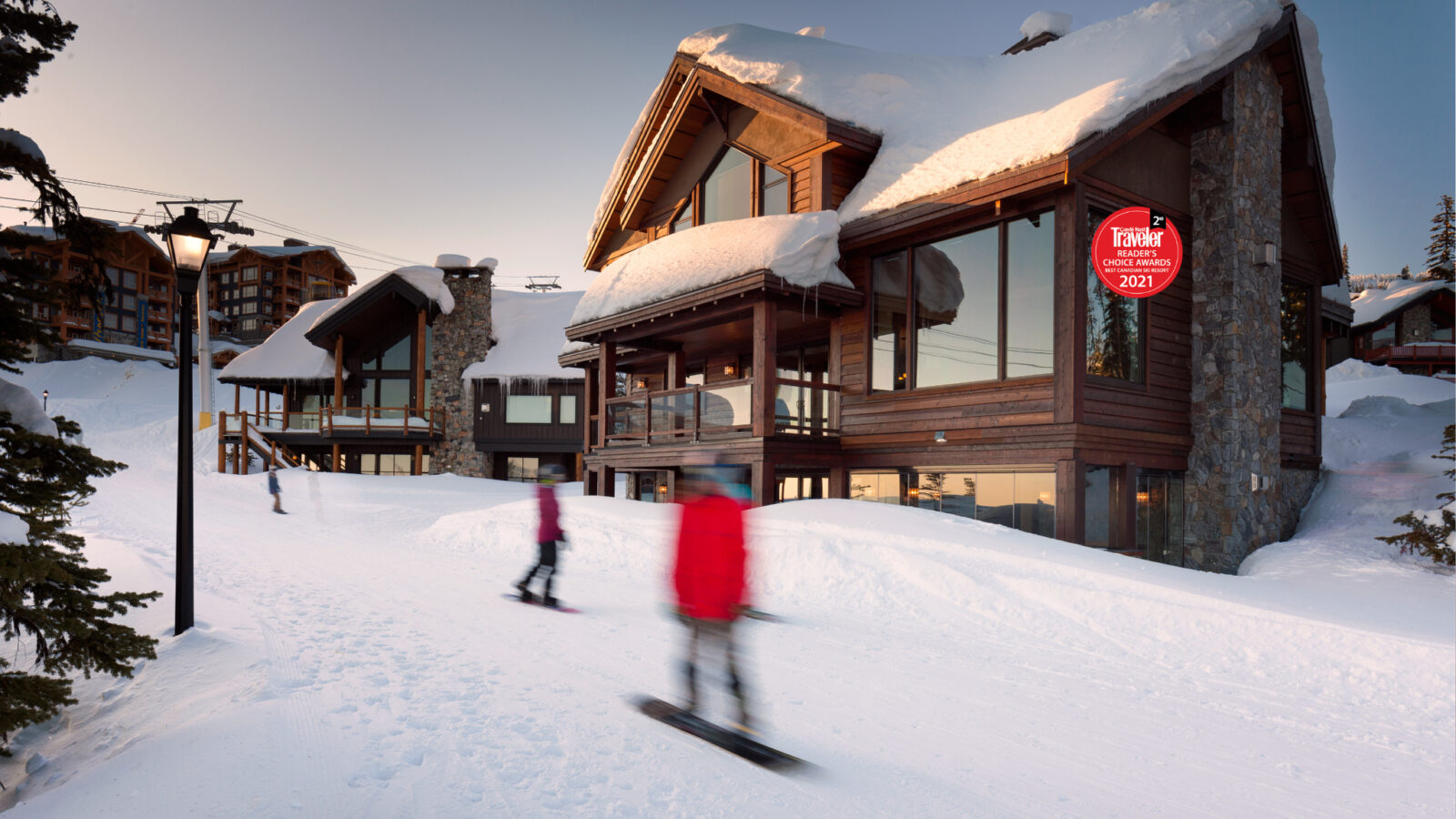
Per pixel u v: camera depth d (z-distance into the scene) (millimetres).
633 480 20594
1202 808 3867
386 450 33906
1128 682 5910
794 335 15438
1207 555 11680
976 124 12648
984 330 11641
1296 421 13938
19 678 4535
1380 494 13070
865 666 6152
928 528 9828
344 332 33688
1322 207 13836
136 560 10492
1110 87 10688
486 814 3502
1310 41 13094
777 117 14852
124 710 5395
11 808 3703
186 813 3369
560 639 6848
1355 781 4262
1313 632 6477
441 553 12773
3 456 4551
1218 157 11938
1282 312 14023
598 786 3838
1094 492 10828
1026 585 7938
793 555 9406
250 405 54750
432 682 5484
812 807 3707
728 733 4641
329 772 3846
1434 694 5605
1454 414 16797
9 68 4461
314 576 10305
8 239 4570
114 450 36375
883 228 12609
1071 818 3697
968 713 5117
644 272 15164
